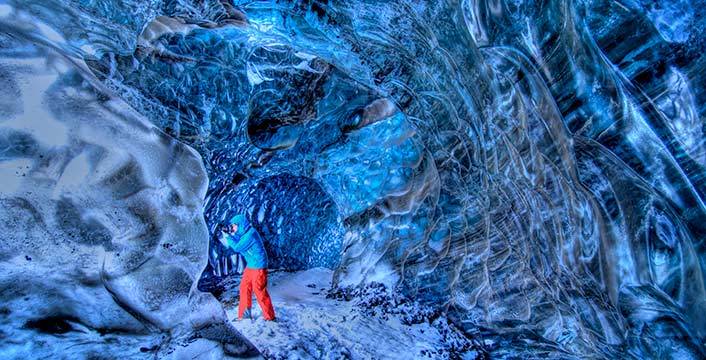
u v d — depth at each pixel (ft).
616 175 6.75
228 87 13.20
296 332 10.87
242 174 18.39
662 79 5.60
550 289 9.87
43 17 7.18
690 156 5.63
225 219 20.30
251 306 12.10
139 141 7.63
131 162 7.32
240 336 7.41
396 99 12.98
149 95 10.93
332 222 26.27
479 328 12.19
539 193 8.89
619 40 5.79
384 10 9.04
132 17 9.73
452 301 13.29
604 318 8.03
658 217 6.30
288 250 23.50
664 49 5.43
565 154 7.53
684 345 6.64
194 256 7.76
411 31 9.30
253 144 16.39
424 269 14.48
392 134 15.90
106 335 5.87
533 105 7.79
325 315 12.48
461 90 9.92
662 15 5.28
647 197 6.37
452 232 14.07
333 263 24.70
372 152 16.90
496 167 10.45
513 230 11.05
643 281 6.72
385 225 16.70
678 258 6.16
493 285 12.14
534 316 10.64
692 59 5.22
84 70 7.65
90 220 6.43
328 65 13.84
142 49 10.32
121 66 9.56
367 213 17.74
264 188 21.80
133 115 7.80
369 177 17.52
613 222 7.05
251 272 11.25
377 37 10.18
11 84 5.95
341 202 19.21
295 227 24.38
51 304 5.55
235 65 12.90
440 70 10.00
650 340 7.18
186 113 12.41
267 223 22.77
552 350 10.19
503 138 9.41
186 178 8.25
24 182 5.82
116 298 6.31
